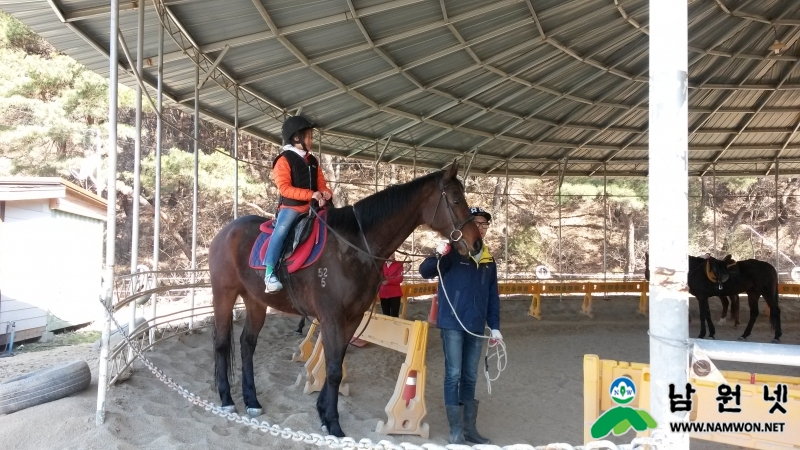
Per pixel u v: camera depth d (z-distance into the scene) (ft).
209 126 76.38
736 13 27.22
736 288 30.50
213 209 73.97
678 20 6.13
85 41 22.62
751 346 5.97
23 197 33.58
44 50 60.29
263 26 22.88
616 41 29.04
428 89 31.78
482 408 16.93
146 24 21.76
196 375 18.10
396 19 23.66
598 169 55.98
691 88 36.27
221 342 14.98
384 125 38.96
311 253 12.58
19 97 53.78
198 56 24.25
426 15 23.70
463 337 13.35
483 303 13.16
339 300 12.45
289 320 30.27
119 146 68.95
